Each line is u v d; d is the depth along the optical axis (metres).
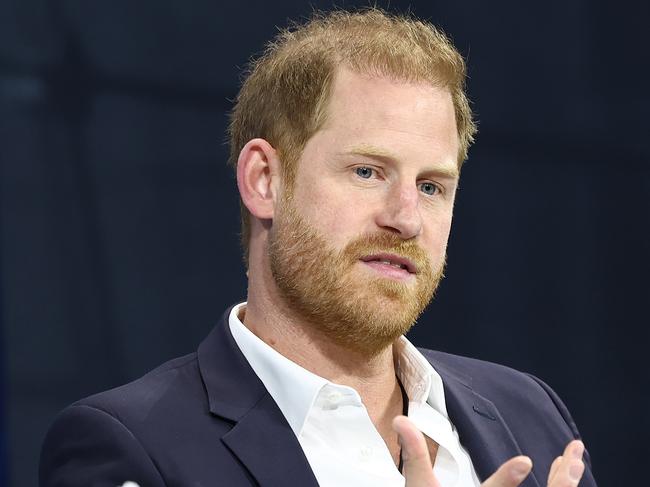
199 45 9.61
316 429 4.72
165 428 4.57
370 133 4.63
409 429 4.05
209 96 9.61
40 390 8.87
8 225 8.88
